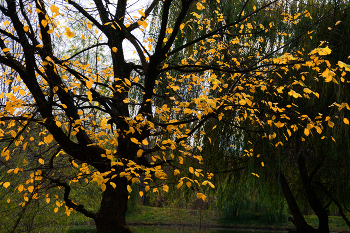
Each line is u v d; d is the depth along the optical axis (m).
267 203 6.77
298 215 6.61
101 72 4.12
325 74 2.33
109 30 3.83
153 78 3.40
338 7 5.52
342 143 5.45
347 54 5.40
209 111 2.73
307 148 5.97
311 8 5.75
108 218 3.25
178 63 6.30
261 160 5.46
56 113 3.45
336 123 5.21
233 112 5.62
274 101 5.57
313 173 6.11
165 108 3.35
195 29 6.23
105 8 3.07
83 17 3.48
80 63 4.12
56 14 2.23
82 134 3.26
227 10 5.96
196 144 5.88
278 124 3.15
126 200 3.38
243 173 6.55
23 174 5.16
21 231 5.75
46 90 3.86
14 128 3.41
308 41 5.58
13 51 3.15
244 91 4.57
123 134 3.29
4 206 5.38
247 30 5.54
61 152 3.87
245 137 5.65
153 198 6.07
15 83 3.31
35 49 2.77
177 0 5.58
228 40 5.86
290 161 6.04
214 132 5.85
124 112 3.66
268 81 4.96
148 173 2.53
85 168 3.17
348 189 5.90
